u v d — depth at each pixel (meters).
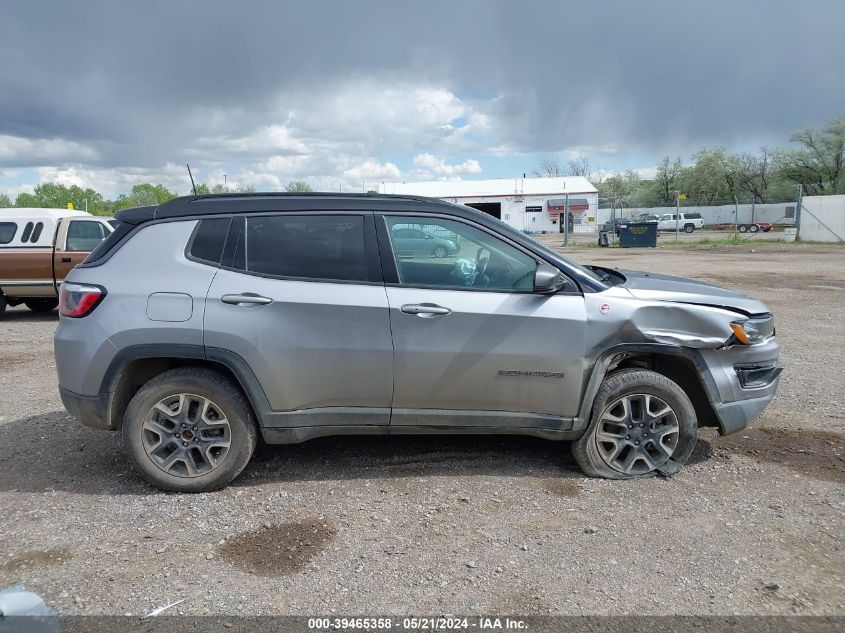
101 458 4.51
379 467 4.31
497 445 4.69
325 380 3.89
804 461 4.41
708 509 3.71
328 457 4.48
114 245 4.00
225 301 3.81
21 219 11.05
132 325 3.80
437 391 3.93
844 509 3.70
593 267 5.20
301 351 3.84
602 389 4.03
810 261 21.28
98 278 3.91
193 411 3.93
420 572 3.09
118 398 3.94
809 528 3.48
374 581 3.01
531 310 3.90
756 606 2.81
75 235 11.07
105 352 3.82
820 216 32.00
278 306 3.82
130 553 3.25
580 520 3.59
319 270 3.93
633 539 3.38
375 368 3.88
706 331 4.02
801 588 2.94
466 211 4.10
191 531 3.48
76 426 5.22
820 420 5.28
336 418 3.97
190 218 4.00
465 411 4.01
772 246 29.69
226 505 3.79
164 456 3.92
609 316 3.93
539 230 61.69
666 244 33.31
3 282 10.95
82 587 2.95
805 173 55.34
